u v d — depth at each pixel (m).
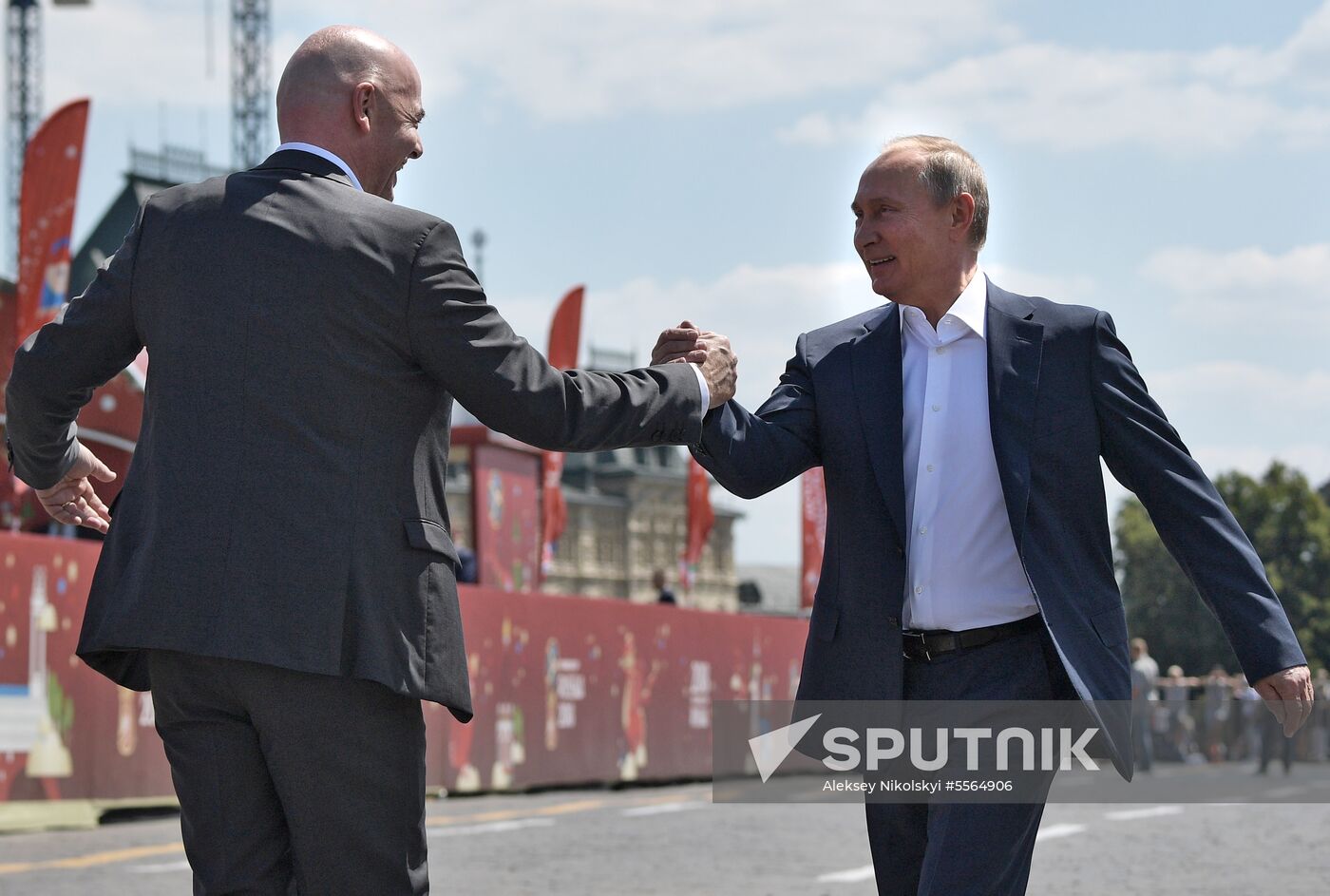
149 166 78.44
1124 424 4.80
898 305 5.08
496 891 10.38
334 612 3.97
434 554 4.14
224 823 4.09
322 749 4.00
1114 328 4.93
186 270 4.13
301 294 4.05
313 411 4.03
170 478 4.04
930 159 4.96
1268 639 4.59
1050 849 13.25
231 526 3.98
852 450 4.94
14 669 13.52
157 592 3.99
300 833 4.04
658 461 165.00
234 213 4.16
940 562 4.84
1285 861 12.39
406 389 4.12
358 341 4.06
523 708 19.64
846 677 4.89
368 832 4.06
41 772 13.75
